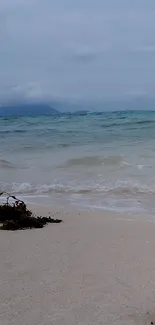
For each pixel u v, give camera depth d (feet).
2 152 56.70
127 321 8.98
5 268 12.33
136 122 103.81
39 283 11.07
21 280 11.30
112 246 15.02
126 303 9.86
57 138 74.13
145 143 62.03
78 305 9.72
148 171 38.68
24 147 61.62
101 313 9.34
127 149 55.42
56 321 8.93
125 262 12.97
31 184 34.17
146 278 11.50
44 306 9.65
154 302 9.90
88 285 10.96
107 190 31.01
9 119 142.20
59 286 10.87
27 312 9.34
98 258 13.43
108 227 18.78
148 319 9.08
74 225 19.19
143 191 30.35
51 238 16.26
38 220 19.70
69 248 14.67
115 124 99.96
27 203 26.81
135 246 15.02
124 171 39.19
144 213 23.21
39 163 45.93
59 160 47.42
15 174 39.37
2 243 15.37
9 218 19.71
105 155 48.29
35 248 14.62
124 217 21.83
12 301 9.91
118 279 11.42
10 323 8.82
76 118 134.21
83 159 45.55
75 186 32.86
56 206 25.57
